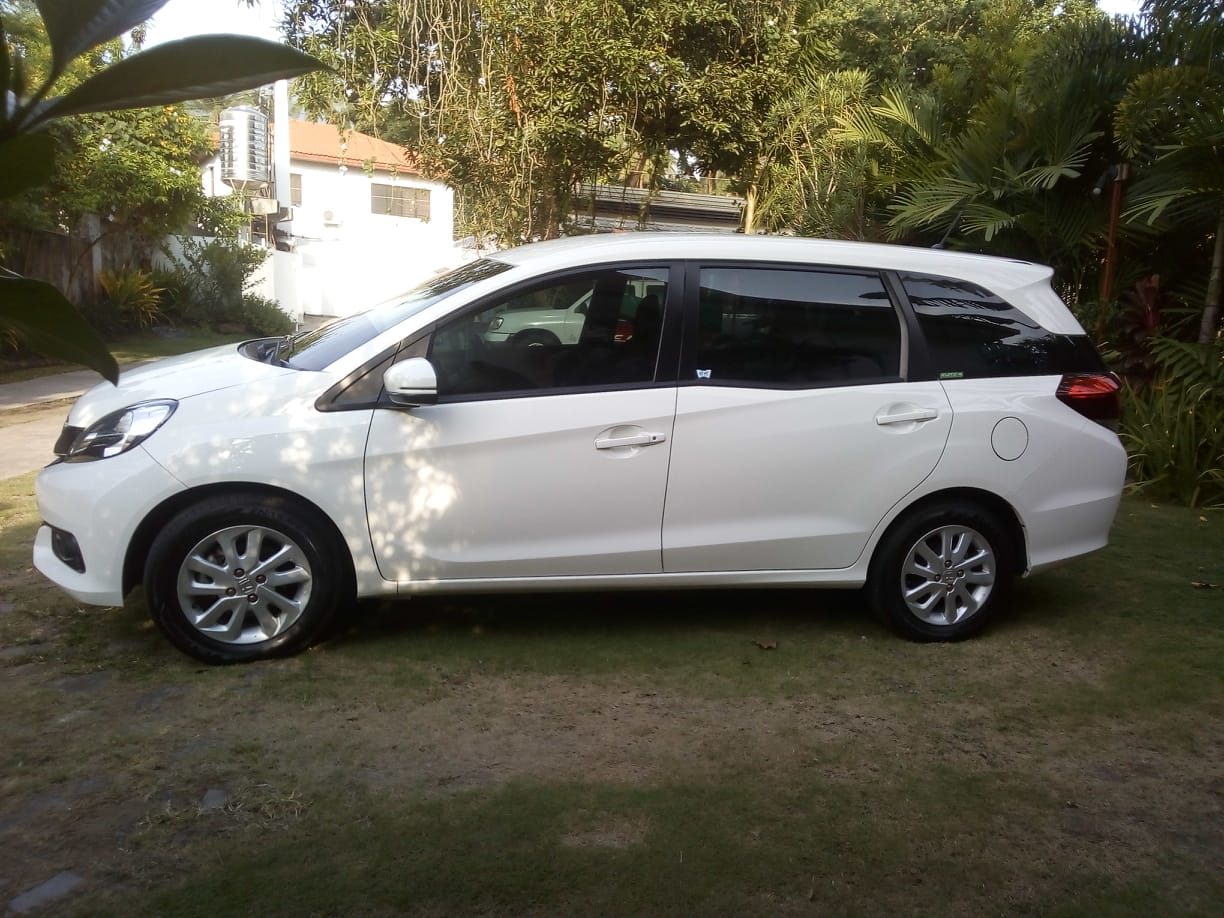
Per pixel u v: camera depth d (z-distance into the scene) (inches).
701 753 142.3
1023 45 420.5
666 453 171.0
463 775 134.4
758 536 175.8
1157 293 334.3
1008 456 180.9
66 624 184.4
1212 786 136.2
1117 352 341.7
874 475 177.6
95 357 33.6
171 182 693.9
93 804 125.0
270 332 902.4
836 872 114.6
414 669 167.9
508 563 169.9
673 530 173.8
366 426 164.1
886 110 429.7
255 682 161.0
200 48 29.1
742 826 123.5
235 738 142.6
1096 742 148.2
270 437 161.3
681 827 122.9
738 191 531.8
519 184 440.8
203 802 126.0
